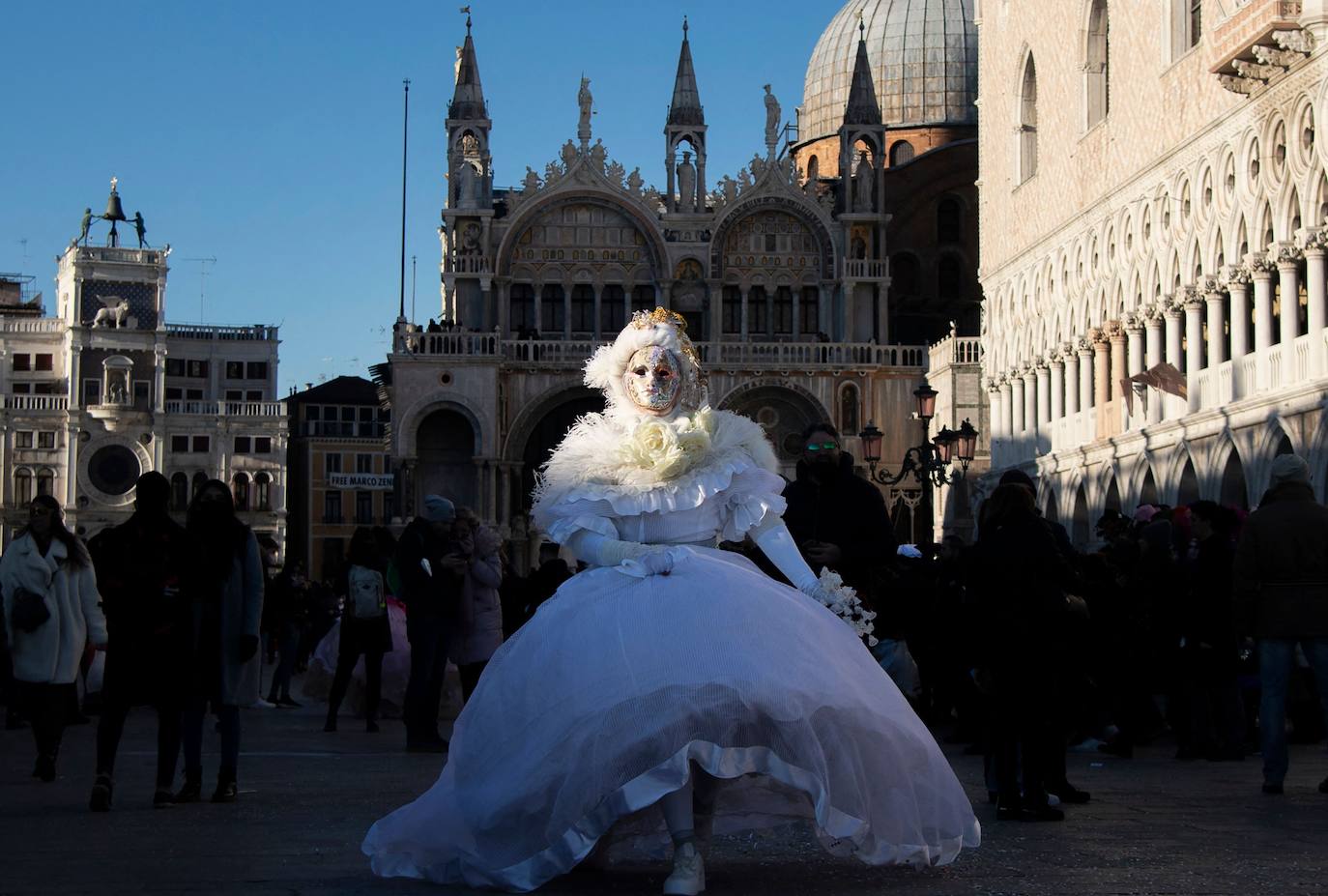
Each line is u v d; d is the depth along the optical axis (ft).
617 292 271.49
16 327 382.01
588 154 269.44
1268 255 128.77
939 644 77.92
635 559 33.19
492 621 80.74
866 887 32.50
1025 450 204.74
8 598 60.64
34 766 66.95
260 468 389.60
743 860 36.37
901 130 314.96
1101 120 173.88
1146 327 160.56
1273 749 55.67
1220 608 69.67
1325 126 116.06
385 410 407.03
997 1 214.90
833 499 50.21
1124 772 64.59
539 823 30.86
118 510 376.89
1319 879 34.19
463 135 268.21
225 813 48.91
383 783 58.80
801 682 30.58
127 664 50.37
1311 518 56.13
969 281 301.02
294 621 124.98
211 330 412.57
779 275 272.92
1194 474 148.56
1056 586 47.29
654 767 29.73
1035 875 34.37
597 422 35.68
